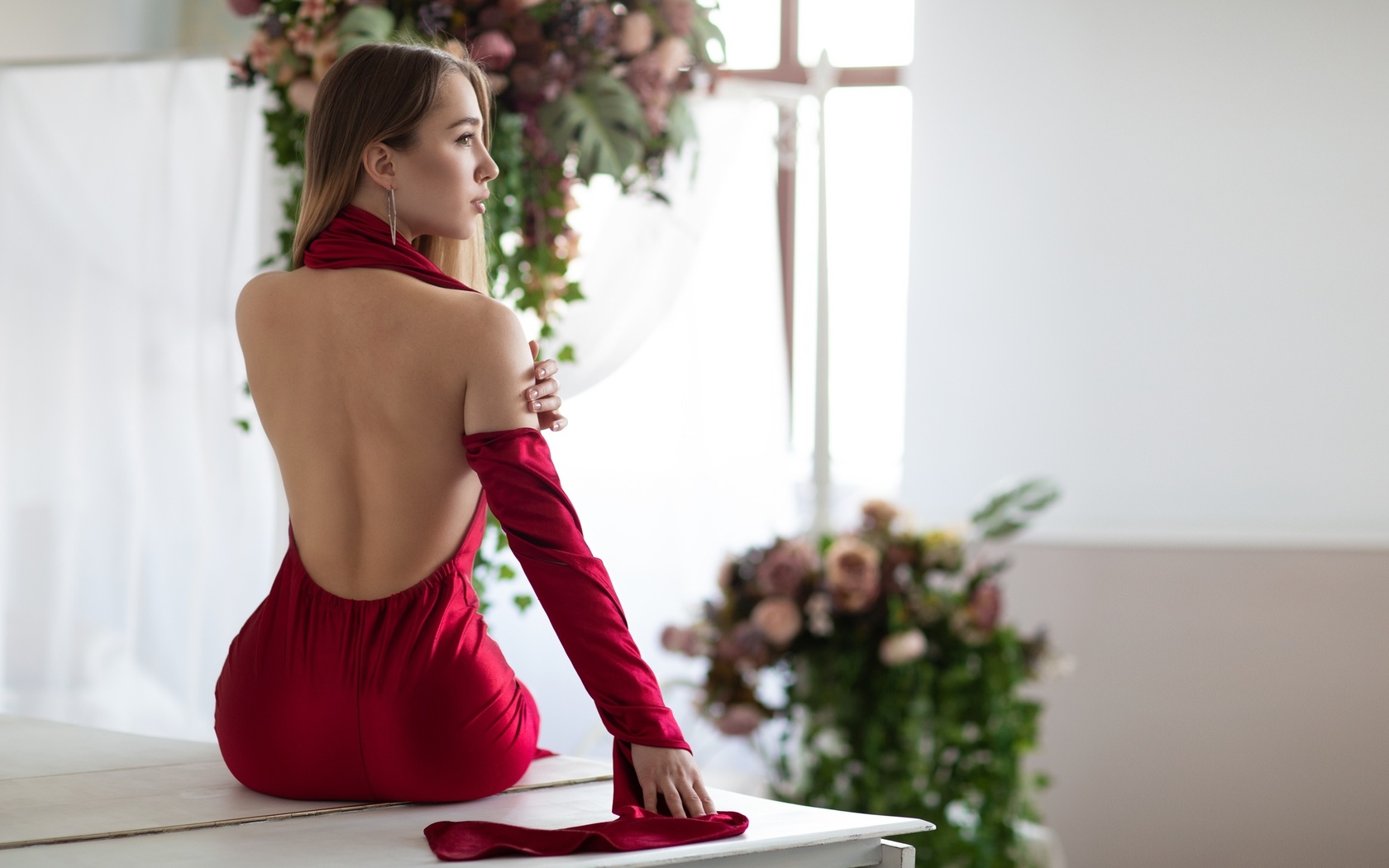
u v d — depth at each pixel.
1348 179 3.98
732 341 3.84
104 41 4.20
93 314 3.65
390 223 1.55
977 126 4.37
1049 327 4.29
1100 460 4.22
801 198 4.64
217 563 3.43
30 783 1.70
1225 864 3.60
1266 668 3.58
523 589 3.61
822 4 4.63
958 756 3.04
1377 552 3.53
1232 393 4.09
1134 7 4.18
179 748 1.94
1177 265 4.15
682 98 2.92
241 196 3.33
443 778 1.56
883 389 4.61
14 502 3.67
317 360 1.53
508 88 2.62
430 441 1.50
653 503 3.77
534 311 2.87
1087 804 3.71
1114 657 3.69
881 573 3.04
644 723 1.41
